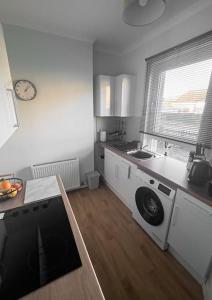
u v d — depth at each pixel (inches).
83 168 113.2
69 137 101.7
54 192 47.6
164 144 89.7
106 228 78.0
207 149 65.3
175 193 55.5
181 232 55.1
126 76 100.0
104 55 111.8
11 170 89.8
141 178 71.0
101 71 113.8
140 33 85.2
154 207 69.9
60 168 100.2
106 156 109.7
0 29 49.6
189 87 69.9
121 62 117.6
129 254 64.5
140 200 74.9
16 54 77.0
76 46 89.8
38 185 51.4
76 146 105.7
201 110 66.4
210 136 63.2
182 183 54.8
